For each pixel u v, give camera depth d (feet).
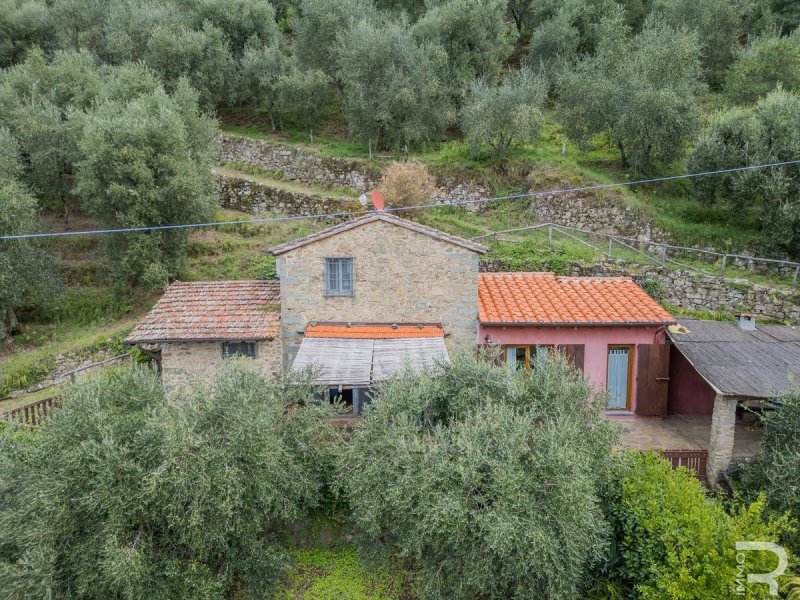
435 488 38.78
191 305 64.54
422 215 102.06
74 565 40.50
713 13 132.26
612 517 45.52
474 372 46.65
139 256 85.92
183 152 90.17
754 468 49.90
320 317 63.41
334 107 149.28
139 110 89.15
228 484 40.45
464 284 62.95
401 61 116.47
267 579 44.52
